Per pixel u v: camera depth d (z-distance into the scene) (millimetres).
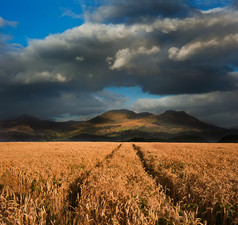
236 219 4508
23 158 17094
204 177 7359
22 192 6625
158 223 4445
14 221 4102
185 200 6266
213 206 5113
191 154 20734
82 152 23750
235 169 10562
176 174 9297
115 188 5973
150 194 5832
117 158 16953
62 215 5059
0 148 37406
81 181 9289
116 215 4516
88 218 4340
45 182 7277
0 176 8898
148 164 14930
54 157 17500
